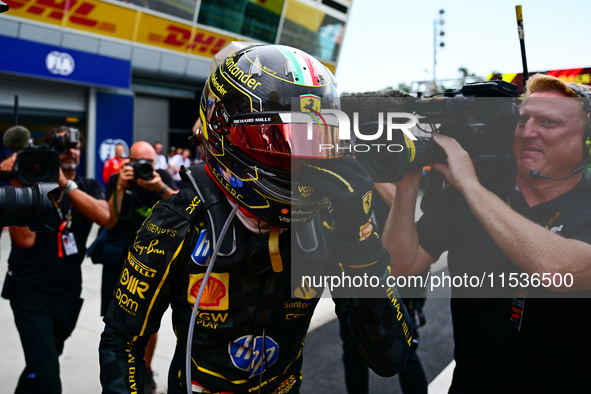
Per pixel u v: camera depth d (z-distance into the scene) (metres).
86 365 2.83
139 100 11.84
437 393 1.81
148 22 10.64
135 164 2.40
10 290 2.13
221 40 12.07
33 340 2.07
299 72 0.99
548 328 1.13
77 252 2.27
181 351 1.11
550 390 1.16
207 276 0.96
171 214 1.02
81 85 10.20
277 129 0.94
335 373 2.67
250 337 1.04
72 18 9.33
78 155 2.41
